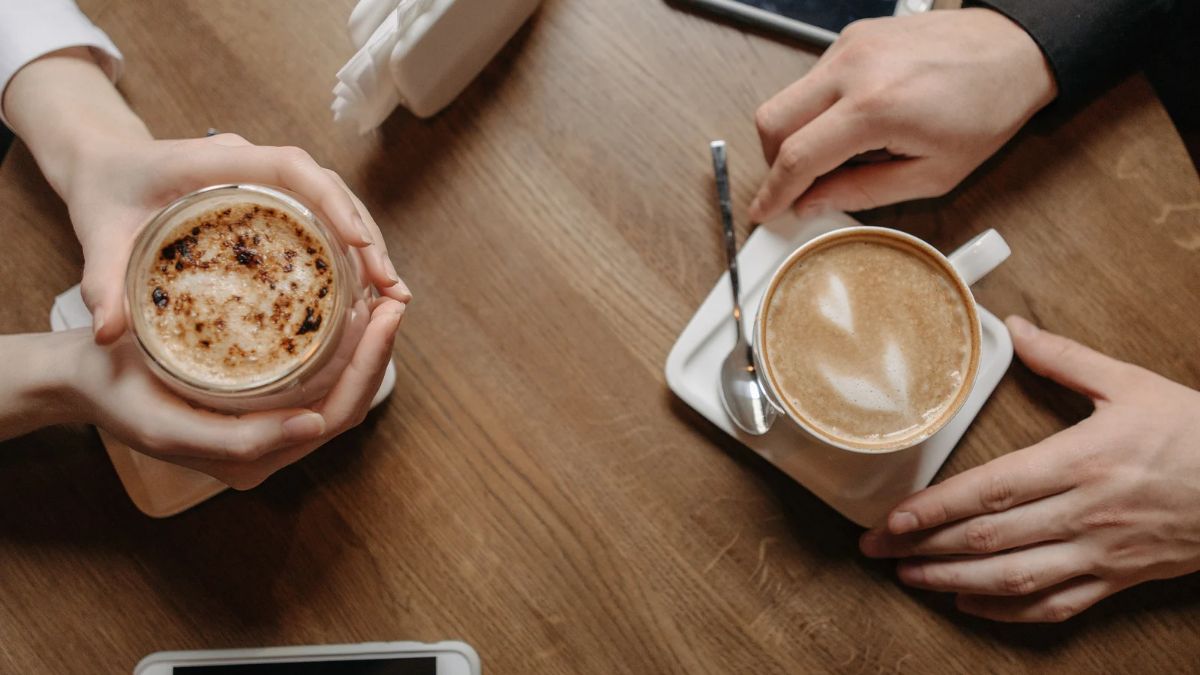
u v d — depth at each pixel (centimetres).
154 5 75
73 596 70
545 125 76
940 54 69
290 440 56
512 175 75
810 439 71
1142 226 72
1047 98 72
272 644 71
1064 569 69
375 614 71
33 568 70
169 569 71
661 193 75
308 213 54
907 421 66
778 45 76
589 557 72
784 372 66
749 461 73
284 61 75
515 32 76
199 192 54
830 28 75
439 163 75
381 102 69
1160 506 68
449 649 69
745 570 72
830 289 67
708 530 72
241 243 57
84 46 70
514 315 74
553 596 71
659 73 76
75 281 72
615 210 75
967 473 70
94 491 71
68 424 72
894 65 68
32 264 72
